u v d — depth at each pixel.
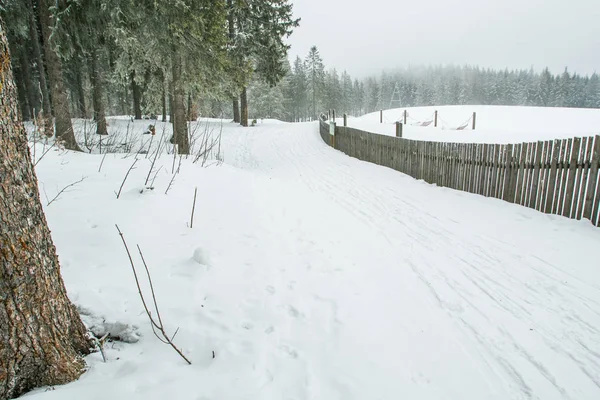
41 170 5.01
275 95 51.09
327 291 3.50
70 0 9.15
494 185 6.29
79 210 3.98
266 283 3.54
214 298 3.13
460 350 2.70
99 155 6.76
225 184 6.62
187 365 2.34
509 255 4.24
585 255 4.05
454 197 6.70
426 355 2.64
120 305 2.79
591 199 4.70
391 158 9.65
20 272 1.77
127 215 4.09
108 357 2.33
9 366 1.78
